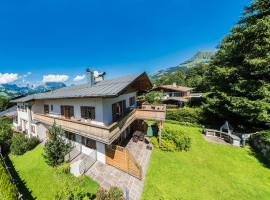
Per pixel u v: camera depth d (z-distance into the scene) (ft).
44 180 36.45
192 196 29.35
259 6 50.60
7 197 25.77
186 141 48.83
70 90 55.36
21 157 51.11
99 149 42.27
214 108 67.62
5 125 65.72
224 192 30.40
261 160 42.55
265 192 30.37
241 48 56.95
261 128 58.44
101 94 33.01
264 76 50.47
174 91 133.90
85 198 27.91
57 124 49.08
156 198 28.84
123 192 30.42
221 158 43.93
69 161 43.06
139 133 56.24
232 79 60.13
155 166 39.24
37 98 54.95
